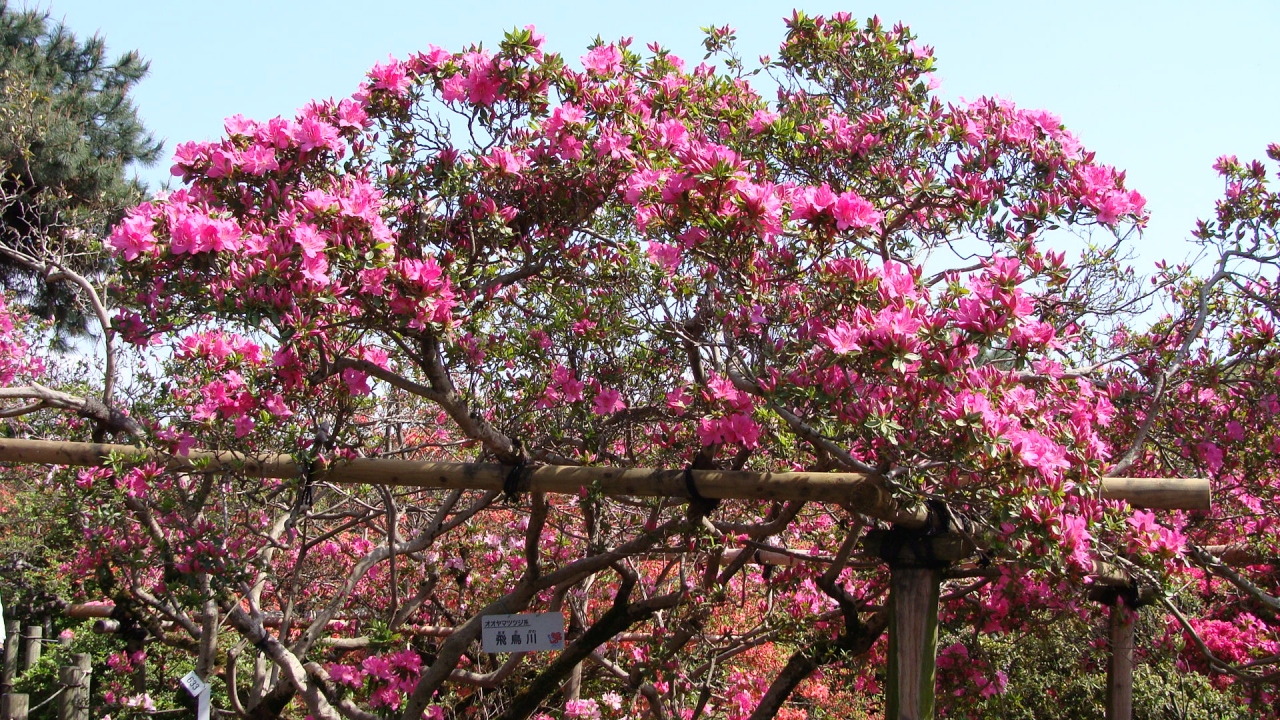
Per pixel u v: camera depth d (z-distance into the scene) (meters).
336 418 3.69
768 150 4.25
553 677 4.29
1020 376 3.30
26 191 6.73
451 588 5.80
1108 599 4.05
